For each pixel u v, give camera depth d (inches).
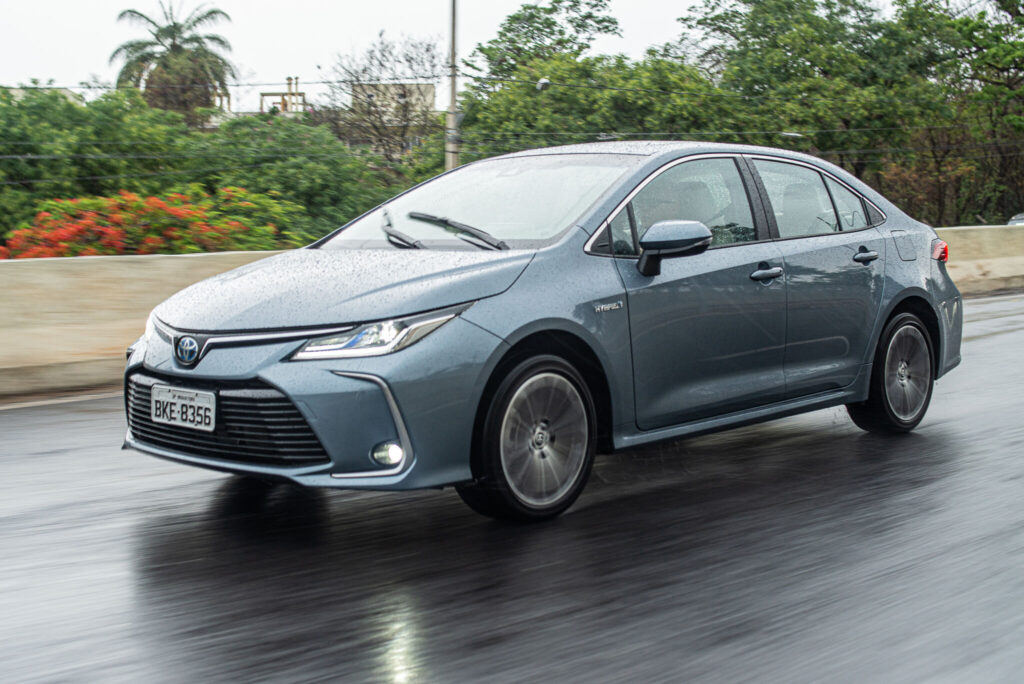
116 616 129.2
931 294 237.9
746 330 194.7
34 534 163.6
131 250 484.1
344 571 146.0
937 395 280.5
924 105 1526.8
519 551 154.7
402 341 149.9
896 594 136.4
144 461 212.7
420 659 115.9
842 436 235.9
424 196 208.7
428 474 151.6
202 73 1945.1
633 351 176.4
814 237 214.7
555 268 169.3
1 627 125.8
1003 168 1839.3
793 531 164.7
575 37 1553.9
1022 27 1599.4
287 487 191.9
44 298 311.0
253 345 152.8
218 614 129.7
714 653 117.6
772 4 1520.7
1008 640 121.1
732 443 231.3
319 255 184.9
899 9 1567.4
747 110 1459.2
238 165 1037.8
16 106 997.8
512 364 161.6
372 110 1469.0
